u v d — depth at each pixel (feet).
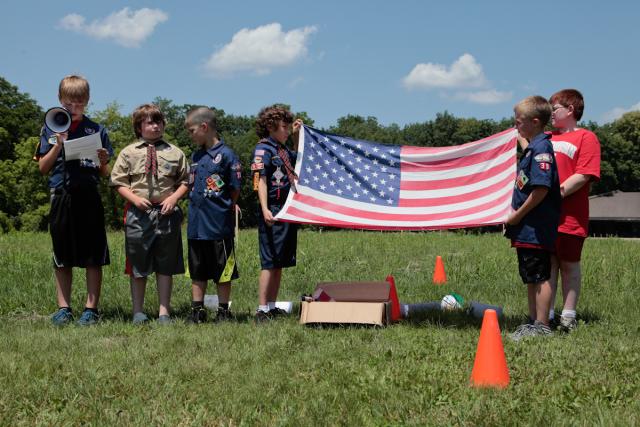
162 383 13.91
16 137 192.65
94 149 20.94
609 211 220.23
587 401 12.73
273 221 21.70
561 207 20.83
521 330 18.98
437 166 22.18
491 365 13.98
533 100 19.06
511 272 34.83
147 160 21.40
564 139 21.09
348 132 320.70
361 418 11.83
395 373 14.47
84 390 13.34
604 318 22.40
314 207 21.77
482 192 21.56
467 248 50.60
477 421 11.62
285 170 22.20
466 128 280.51
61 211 21.06
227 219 21.50
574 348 16.99
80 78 21.48
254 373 14.60
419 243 55.31
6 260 35.91
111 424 11.54
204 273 21.68
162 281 21.56
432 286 30.50
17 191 175.01
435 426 11.43
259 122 22.49
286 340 17.88
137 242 21.18
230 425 11.63
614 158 273.13
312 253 44.29
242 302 26.21
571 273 20.93
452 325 20.86
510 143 21.75
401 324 20.92
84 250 21.24
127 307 24.62
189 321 21.42
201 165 21.49
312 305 20.83
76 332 19.25
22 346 17.22
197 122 21.47
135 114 21.74
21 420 11.91
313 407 12.32
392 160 22.44
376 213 21.65
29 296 25.80
